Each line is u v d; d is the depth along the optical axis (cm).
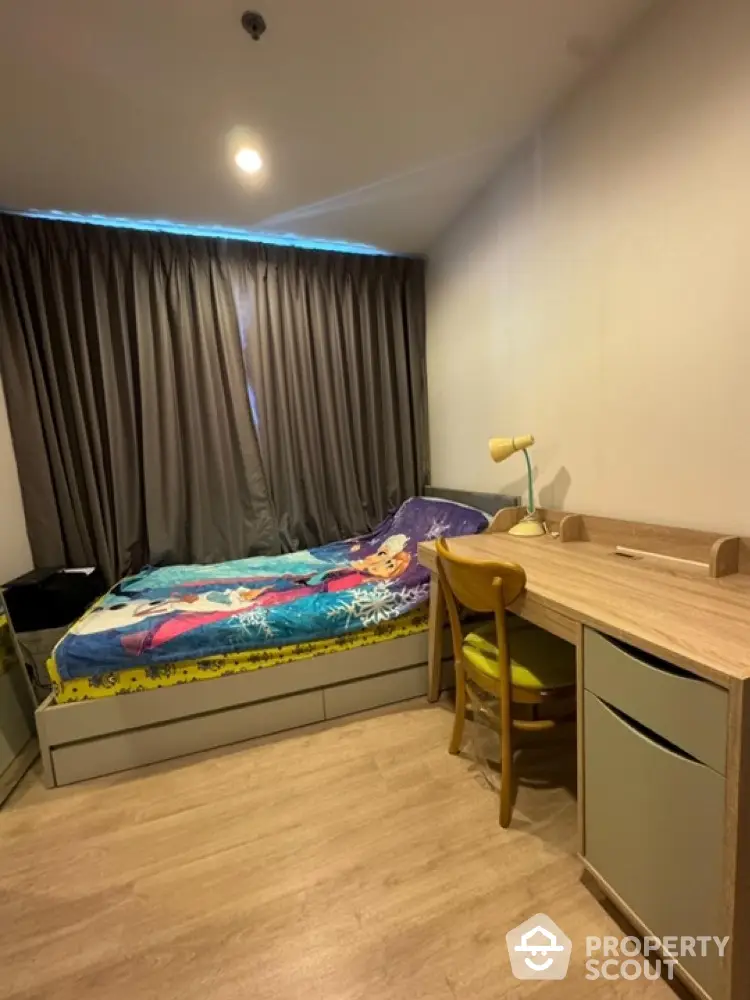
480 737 196
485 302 259
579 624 120
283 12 145
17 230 250
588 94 180
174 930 122
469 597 154
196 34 151
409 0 144
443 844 144
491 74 176
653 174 158
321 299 312
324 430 319
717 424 146
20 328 252
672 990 104
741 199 134
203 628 191
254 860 142
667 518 165
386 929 120
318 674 208
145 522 287
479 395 273
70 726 178
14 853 148
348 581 239
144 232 273
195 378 289
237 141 203
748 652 92
